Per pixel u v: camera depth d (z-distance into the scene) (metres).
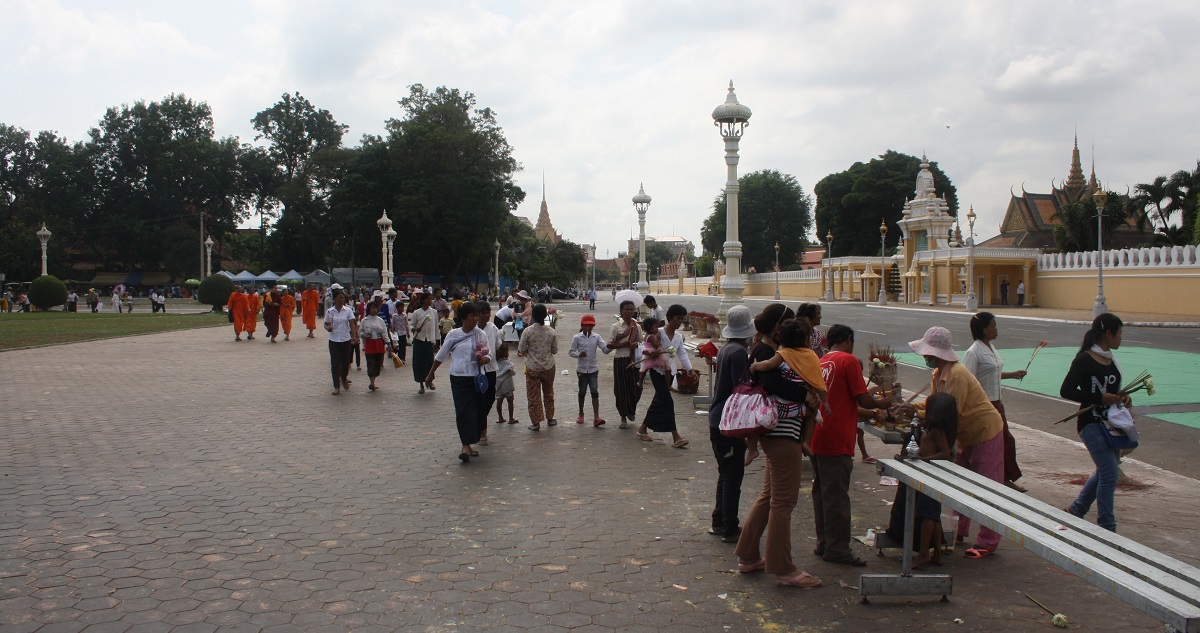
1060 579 4.71
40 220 73.19
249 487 6.68
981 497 4.03
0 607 4.12
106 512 5.90
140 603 4.20
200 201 76.75
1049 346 20.20
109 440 8.64
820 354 7.77
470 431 7.71
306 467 7.44
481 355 7.76
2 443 8.44
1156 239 48.19
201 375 14.80
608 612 4.18
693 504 6.27
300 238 74.44
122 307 50.25
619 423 9.98
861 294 59.19
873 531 5.56
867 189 72.44
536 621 4.05
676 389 12.33
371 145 61.38
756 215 85.38
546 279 99.56
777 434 4.57
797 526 5.77
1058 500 6.30
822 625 4.05
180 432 9.15
